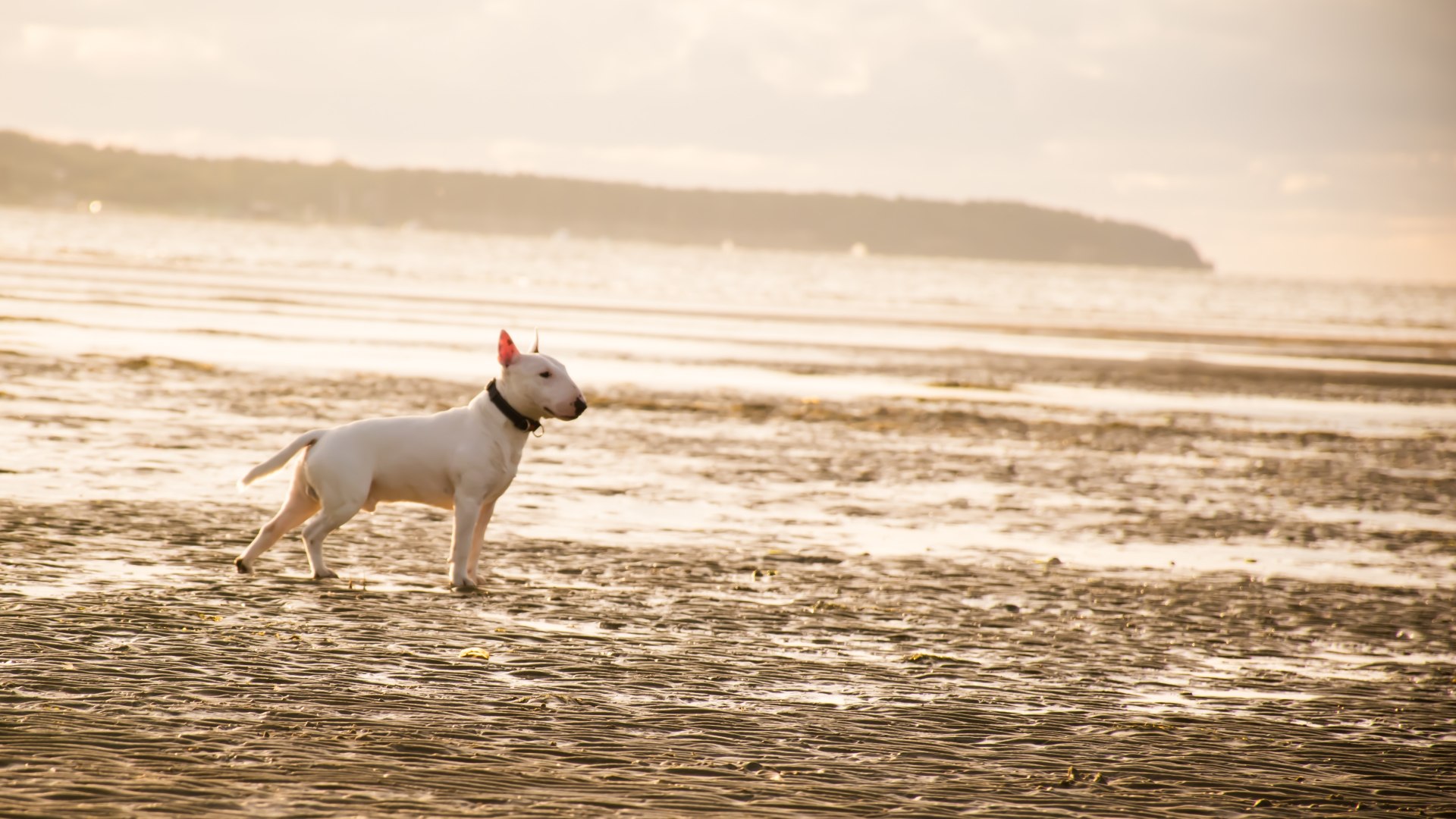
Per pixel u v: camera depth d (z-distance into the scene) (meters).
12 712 6.58
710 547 12.80
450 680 7.79
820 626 9.84
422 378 26.78
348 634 8.74
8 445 15.88
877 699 7.97
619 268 143.12
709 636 9.32
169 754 6.13
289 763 6.12
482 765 6.29
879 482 17.88
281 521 10.72
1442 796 6.69
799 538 13.58
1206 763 7.05
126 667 7.56
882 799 6.18
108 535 11.45
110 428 18.00
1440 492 19.88
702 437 21.27
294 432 18.80
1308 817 6.28
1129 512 16.59
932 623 10.15
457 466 10.45
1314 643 10.24
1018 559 13.12
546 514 14.02
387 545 12.05
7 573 9.73
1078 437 24.42
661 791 6.09
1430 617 11.37
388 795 5.78
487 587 10.52
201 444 17.20
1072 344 53.75
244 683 7.42
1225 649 9.87
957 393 31.36
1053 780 6.63
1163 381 38.50
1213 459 22.53
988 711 7.84
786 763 6.65
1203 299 151.00
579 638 9.04
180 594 9.58
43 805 5.34
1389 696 8.73
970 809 6.11
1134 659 9.40
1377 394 38.22
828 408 26.31
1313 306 141.62
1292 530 15.87
